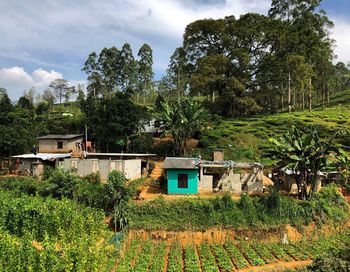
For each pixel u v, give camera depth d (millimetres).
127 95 60438
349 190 41219
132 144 56688
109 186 35438
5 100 78312
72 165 44344
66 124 72438
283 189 42219
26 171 48812
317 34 75188
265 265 27359
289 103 76500
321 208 35125
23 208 32156
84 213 32844
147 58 110062
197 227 32594
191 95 67188
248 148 54438
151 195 38469
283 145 37312
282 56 72562
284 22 75000
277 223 33250
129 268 26047
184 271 26234
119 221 33406
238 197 37688
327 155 40094
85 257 23312
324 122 66938
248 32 68875
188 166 38812
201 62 67938
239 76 70812
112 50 106125
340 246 29031
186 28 74812
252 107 70250
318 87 83062
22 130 61031
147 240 31453
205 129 60750
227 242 31391
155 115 54500
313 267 21000
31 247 23844
